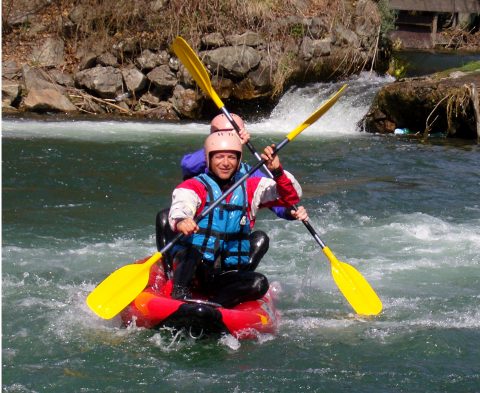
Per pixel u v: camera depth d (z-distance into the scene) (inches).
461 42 1665.8
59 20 1157.7
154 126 979.3
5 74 1085.1
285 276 461.1
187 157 418.6
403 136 973.2
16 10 1175.0
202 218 363.3
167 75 1080.2
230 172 373.1
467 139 952.9
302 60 1139.9
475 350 353.4
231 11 1109.1
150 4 1113.4
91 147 810.2
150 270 400.5
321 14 1211.2
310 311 404.5
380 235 542.0
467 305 413.4
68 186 657.6
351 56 1225.4
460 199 653.9
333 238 533.6
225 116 414.0
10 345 346.3
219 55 1048.8
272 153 374.9
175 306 349.7
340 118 1034.7
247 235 378.9
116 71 1090.7
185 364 332.2
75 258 478.3
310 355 344.5
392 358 343.9
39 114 1026.7
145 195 642.2
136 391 307.0
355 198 647.8
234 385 313.4
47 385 310.2
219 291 371.2
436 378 323.3
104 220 566.3
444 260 489.1
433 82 965.8
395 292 432.8
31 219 559.2
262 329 362.9
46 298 408.2
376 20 1267.2
